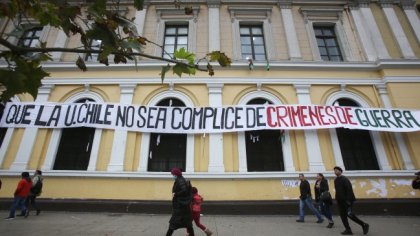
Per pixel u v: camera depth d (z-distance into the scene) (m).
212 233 6.18
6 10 2.38
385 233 6.22
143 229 6.45
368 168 9.91
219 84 10.70
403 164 9.66
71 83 10.77
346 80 11.02
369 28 12.16
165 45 12.07
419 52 11.91
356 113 10.06
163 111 10.03
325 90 10.91
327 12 12.95
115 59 2.65
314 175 9.28
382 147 9.98
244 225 7.13
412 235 6.04
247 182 9.25
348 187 6.16
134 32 2.68
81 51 2.45
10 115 9.97
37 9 2.43
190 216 5.06
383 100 10.72
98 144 9.73
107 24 2.47
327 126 9.73
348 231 6.04
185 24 12.69
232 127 9.75
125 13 12.50
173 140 10.17
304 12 12.83
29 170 9.30
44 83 10.69
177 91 10.72
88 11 2.48
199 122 9.86
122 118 9.91
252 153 9.98
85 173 9.20
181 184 5.19
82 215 8.24
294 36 12.01
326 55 12.22
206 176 9.19
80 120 9.82
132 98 10.51
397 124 9.90
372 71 11.32
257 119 9.86
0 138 10.22
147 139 9.88
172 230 4.98
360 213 8.84
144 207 8.76
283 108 10.04
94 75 10.92
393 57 11.59
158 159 9.85
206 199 8.98
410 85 10.81
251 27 12.74
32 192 8.03
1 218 7.48
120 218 7.89
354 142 10.30
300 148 9.78
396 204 8.95
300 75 11.09
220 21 12.51
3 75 2.11
